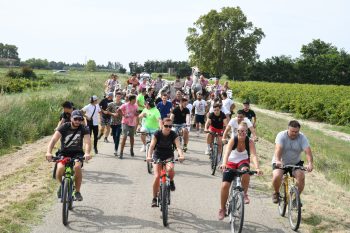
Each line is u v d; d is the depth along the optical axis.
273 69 98.62
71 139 8.01
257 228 7.90
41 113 21.06
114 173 11.75
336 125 30.22
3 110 19.33
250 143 7.77
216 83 23.66
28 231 7.27
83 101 28.48
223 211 7.93
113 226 7.68
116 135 14.16
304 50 125.25
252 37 92.38
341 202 10.25
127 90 23.03
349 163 16.72
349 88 51.03
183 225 7.88
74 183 8.20
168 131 8.32
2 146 16.30
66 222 7.59
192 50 94.44
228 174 7.67
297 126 7.88
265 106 44.31
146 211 8.61
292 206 8.00
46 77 75.44
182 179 11.39
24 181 10.68
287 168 8.22
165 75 80.31
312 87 53.16
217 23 92.81
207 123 12.09
